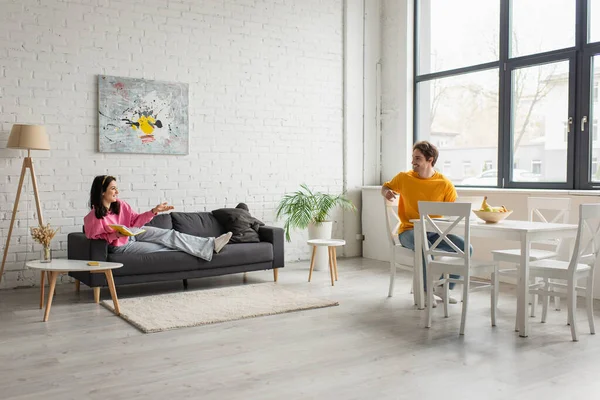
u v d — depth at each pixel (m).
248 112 6.38
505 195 5.53
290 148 6.71
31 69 5.21
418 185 4.59
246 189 6.40
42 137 4.93
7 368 3.07
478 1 6.32
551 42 5.58
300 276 5.88
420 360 3.20
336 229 7.14
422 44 6.99
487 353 3.32
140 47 5.71
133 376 2.95
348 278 5.77
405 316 4.21
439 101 6.79
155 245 4.96
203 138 6.11
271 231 5.56
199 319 4.05
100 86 5.48
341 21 7.06
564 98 5.45
